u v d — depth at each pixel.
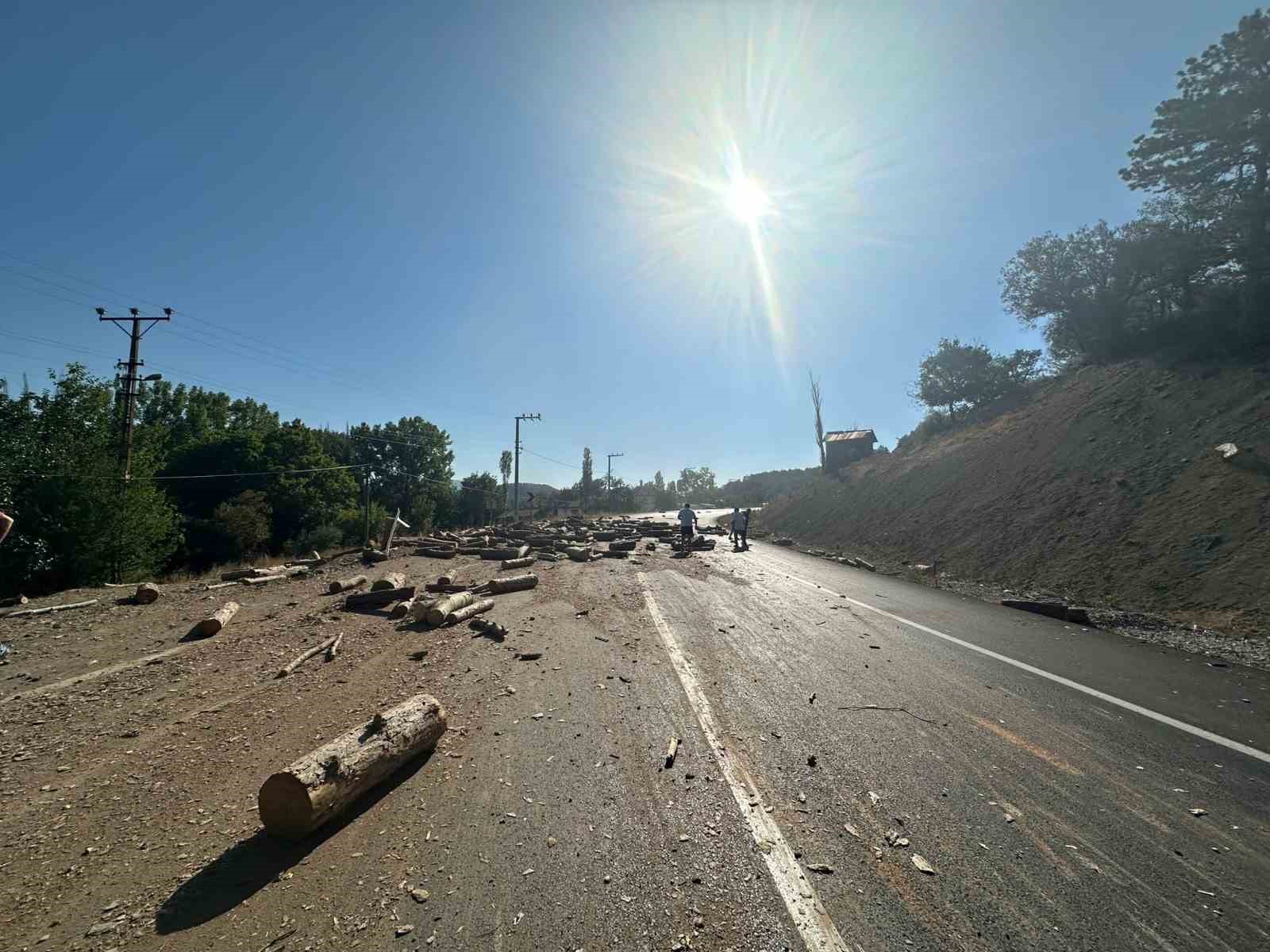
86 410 17.64
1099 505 12.64
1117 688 5.50
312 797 3.18
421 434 55.97
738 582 12.84
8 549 14.87
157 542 18.81
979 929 2.43
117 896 2.83
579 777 3.85
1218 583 8.61
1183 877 2.75
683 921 2.52
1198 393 14.77
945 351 31.97
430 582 12.50
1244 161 18.31
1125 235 23.05
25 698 5.64
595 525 32.19
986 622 8.51
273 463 35.69
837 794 3.56
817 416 42.59
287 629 8.31
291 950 2.43
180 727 4.93
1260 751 4.10
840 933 2.42
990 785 3.64
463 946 2.41
